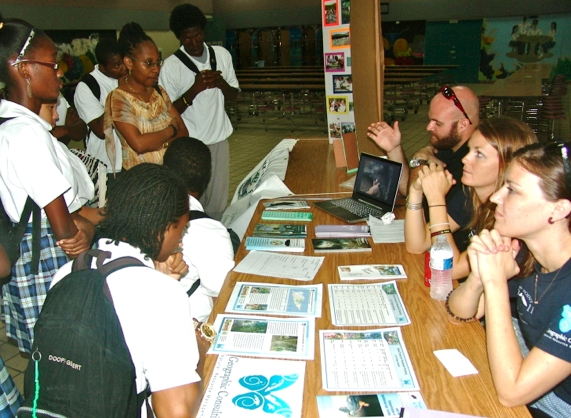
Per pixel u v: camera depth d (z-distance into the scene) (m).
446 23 15.66
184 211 1.06
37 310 1.71
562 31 14.55
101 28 10.30
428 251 1.90
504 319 1.16
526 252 1.38
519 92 7.48
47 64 1.63
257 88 10.12
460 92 2.18
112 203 1.03
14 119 1.59
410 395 1.13
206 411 1.09
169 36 13.36
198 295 1.80
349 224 2.27
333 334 1.39
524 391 1.08
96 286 0.95
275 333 1.39
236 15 16.58
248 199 3.08
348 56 3.60
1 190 1.63
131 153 2.51
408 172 2.52
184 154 1.80
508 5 14.56
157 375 0.96
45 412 0.92
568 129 8.41
